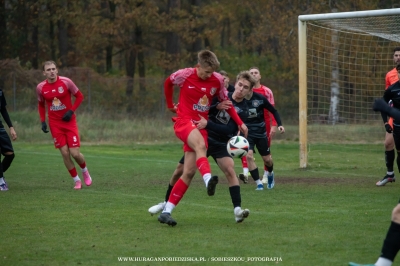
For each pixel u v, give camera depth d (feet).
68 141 113.50
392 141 116.26
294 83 312.50
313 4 312.50
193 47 423.64
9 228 75.56
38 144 227.40
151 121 273.33
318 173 143.43
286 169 153.89
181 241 67.56
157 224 77.87
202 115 76.07
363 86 223.92
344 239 68.18
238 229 74.18
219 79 75.51
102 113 284.00
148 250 63.52
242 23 443.73
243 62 407.23
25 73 317.01
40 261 59.47
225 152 77.00
